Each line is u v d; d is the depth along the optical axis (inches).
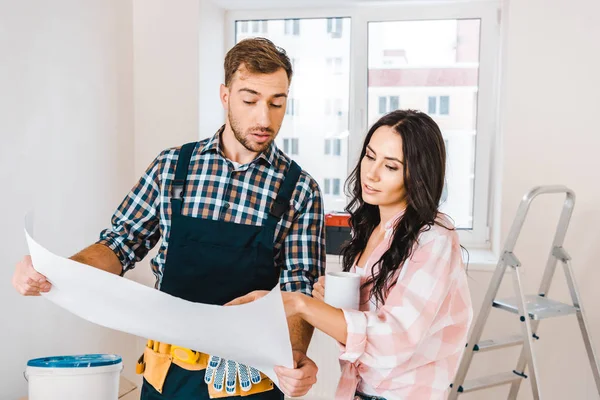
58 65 92.8
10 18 82.6
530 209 106.4
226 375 56.1
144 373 61.4
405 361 48.9
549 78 104.9
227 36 126.3
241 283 59.8
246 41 57.4
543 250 106.4
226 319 42.3
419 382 49.6
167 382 58.7
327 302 49.6
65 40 94.3
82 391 64.8
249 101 56.4
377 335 45.8
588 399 106.9
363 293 53.6
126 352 114.6
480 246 121.3
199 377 57.7
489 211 120.6
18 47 84.3
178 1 113.9
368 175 51.1
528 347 89.0
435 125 50.8
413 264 48.2
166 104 115.7
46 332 92.0
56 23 92.0
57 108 93.0
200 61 115.0
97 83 103.5
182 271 60.2
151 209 63.2
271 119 57.2
